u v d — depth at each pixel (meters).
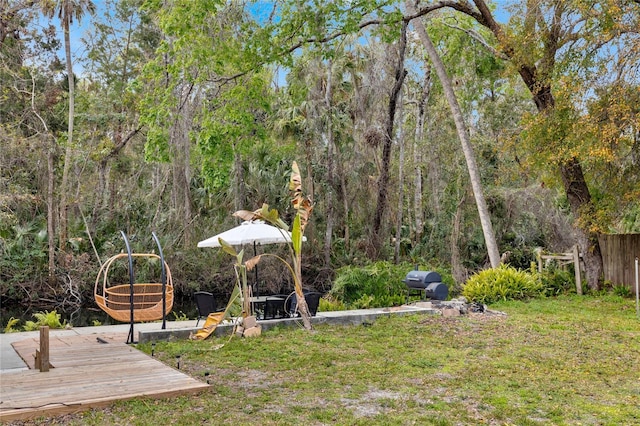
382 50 21.17
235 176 21.38
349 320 9.95
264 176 22.02
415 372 6.01
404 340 8.10
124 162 23.22
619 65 11.24
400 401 4.82
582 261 14.88
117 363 6.26
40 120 20.67
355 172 23.19
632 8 11.23
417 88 25.19
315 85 21.72
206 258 21.41
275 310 9.77
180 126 20.72
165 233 21.81
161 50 14.23
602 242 14.56
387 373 5.95
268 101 17.03
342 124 22.42
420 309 10.95
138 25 23.58
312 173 22.75
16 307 19.28
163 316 8.52
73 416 4.45
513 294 13.23
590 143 11.35
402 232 25.20
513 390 5.24
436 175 23.73
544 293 13.75
